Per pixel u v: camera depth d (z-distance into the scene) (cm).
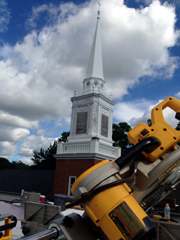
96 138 2245
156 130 287
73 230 277
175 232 355
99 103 2456
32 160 5256
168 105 314
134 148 277
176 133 284
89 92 2502
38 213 577
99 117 2441
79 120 2470
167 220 392
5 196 2508
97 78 2662
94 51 2786
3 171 3167
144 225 237
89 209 256
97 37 2870
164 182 272
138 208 248
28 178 2958
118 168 272
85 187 262
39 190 2781
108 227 244
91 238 274
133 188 272
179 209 587
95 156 2183
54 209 545
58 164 2334
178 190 292
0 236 326
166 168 271
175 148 284
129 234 238
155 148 276
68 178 2256
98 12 2986
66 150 2345
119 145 4153
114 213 244
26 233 529
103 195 252
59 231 271
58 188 2277
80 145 2292
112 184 255
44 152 5078
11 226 320
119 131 4197
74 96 2539
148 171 274
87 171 273
